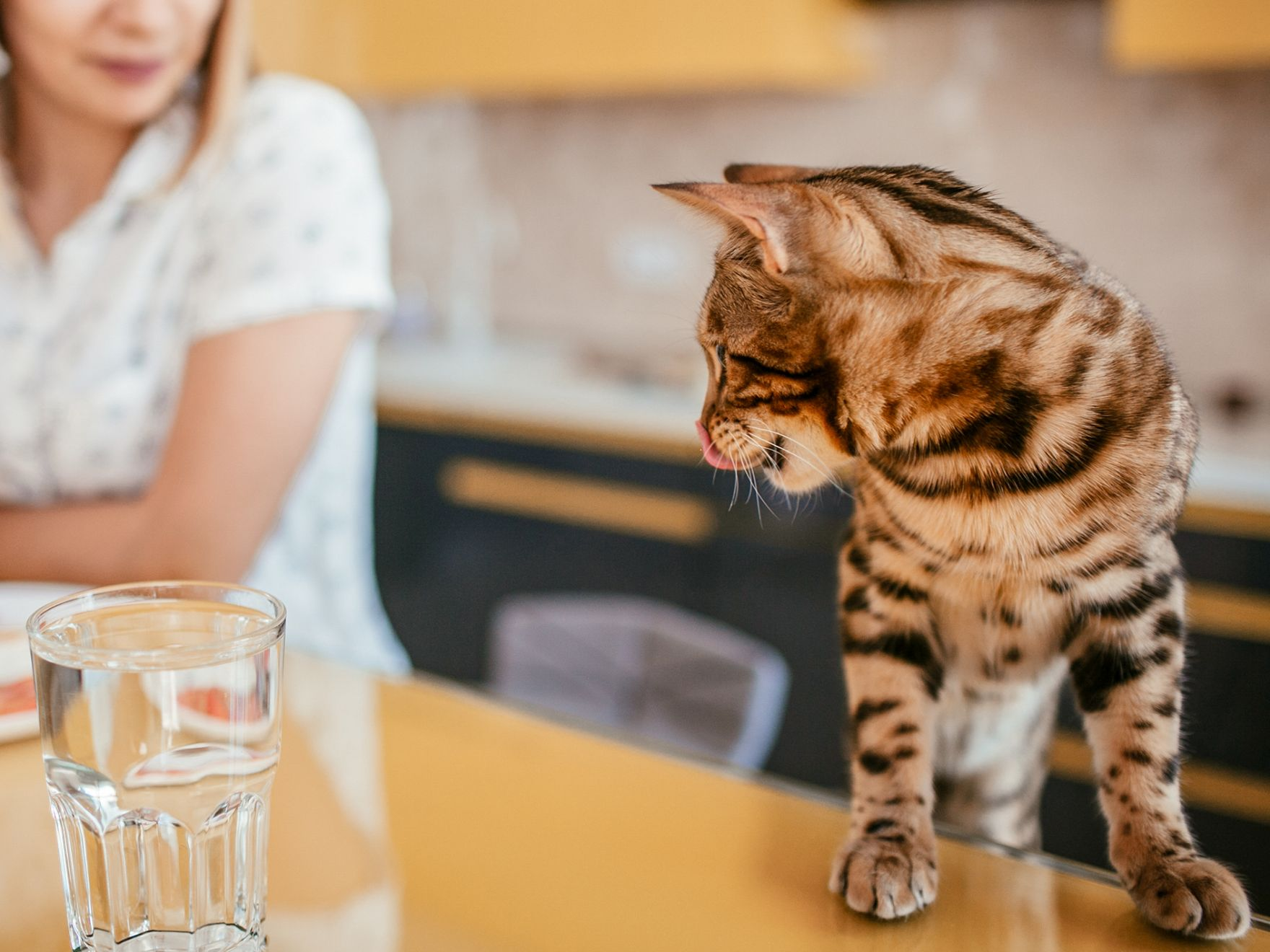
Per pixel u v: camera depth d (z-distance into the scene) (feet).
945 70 7.48
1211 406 6.32
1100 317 1.64
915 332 1.76
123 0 3.12
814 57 6.98
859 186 1.87
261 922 1.48
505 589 7.71
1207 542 4.61
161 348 3.62
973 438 1.69
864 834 1.68
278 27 4.89
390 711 2.25
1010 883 1.61
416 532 8.05
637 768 1.99
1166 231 6.89
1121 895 1.59
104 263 3.55
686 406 7.15
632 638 4.99
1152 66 6.80
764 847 1.75
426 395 7.82
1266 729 4.47
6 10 3.18
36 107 3.44
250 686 1.37
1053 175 7.22
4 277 3.51
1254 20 5.23
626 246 8.88
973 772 1.98
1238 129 6.60
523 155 9.21
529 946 1.49
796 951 1.48
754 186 1.89
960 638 1.82
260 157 3.55
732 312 2.17
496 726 2.20
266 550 4.03
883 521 1.79
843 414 1.94
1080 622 1.71
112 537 3.23
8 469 3.59
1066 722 2.00
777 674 4.63
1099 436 1.61
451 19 7.13
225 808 1.39
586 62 7.16
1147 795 1.62
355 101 8.17
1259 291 6.64
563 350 9.06
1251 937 1.48
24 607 2.54
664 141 8.61
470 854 1.73
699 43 6.90
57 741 1.35
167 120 3.51
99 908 1.40
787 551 6.54
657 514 6.99
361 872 1.66
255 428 3.36
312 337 3.47
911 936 1.51
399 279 9.79
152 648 1.49
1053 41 7.10
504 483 7.59
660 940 1.51
